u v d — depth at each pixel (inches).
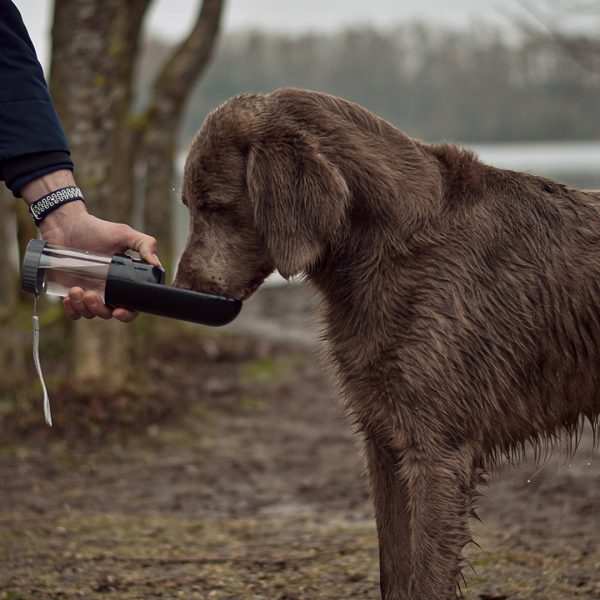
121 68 368.2
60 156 170.2
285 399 455.5
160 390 402.3
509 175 184.7
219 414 418.9
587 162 1755.7
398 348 172.9
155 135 535.2
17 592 205.2
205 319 166.2
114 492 307.9
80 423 361.4
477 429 174.4
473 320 172.6
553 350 177.9
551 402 181.0
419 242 174.9
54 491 306.2
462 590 207.8
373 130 181.0
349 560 230.5
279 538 255.0
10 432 354.9
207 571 222.2
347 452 363.3
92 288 167.9
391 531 185.6
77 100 362.9
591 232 181.0
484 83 1844.2
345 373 180.2
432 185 178.5
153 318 531.2
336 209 168.4
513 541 246.2
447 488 170.4
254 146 175.3
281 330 645.9
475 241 175.8
